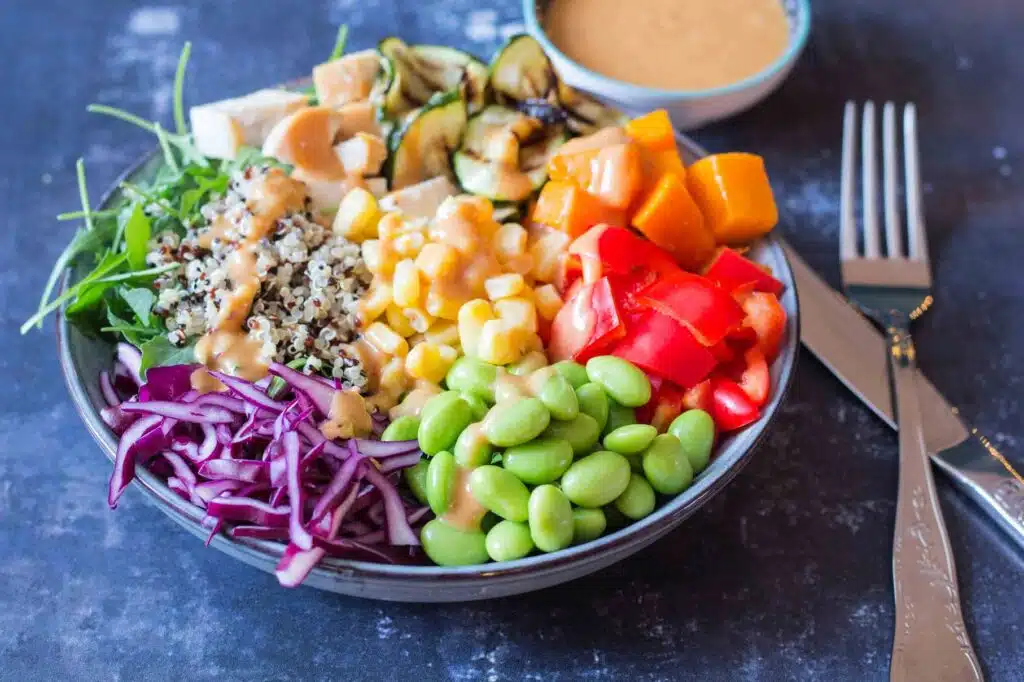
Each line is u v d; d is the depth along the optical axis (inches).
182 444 15.0
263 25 21.2
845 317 17.6
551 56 18.9
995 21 21.7
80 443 16.7
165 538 15.9
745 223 16.6
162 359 15.7
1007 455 16.8
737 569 15.7
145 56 20.7
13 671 15.0
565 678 15.0
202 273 16.1
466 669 15.0
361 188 16.8
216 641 15.2
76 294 15.9
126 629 15.3
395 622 15.3
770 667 15.0
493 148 17.3
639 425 14.8
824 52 21.2
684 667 15.0
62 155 19.4
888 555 15.8
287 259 16.2
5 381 17.2
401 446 14.9
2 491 16.3
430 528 14.5
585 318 15.8
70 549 15.8
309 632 15.3
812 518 16.1
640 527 14.2
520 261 16.5
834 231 18.9
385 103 17.9
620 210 16.5
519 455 14.4
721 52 19.8
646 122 16.8
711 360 15.7
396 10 21.4
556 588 15.5
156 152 17.5
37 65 20.5
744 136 20.0
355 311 16.1
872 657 15.1
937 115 20.4
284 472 14.4
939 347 17.7
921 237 18.4
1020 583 15.6
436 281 16.0
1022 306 18.1
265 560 14.1
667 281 16.0
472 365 15.3
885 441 16.8
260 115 17.4
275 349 15.6
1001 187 19.5
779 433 16.9
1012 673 15.0
